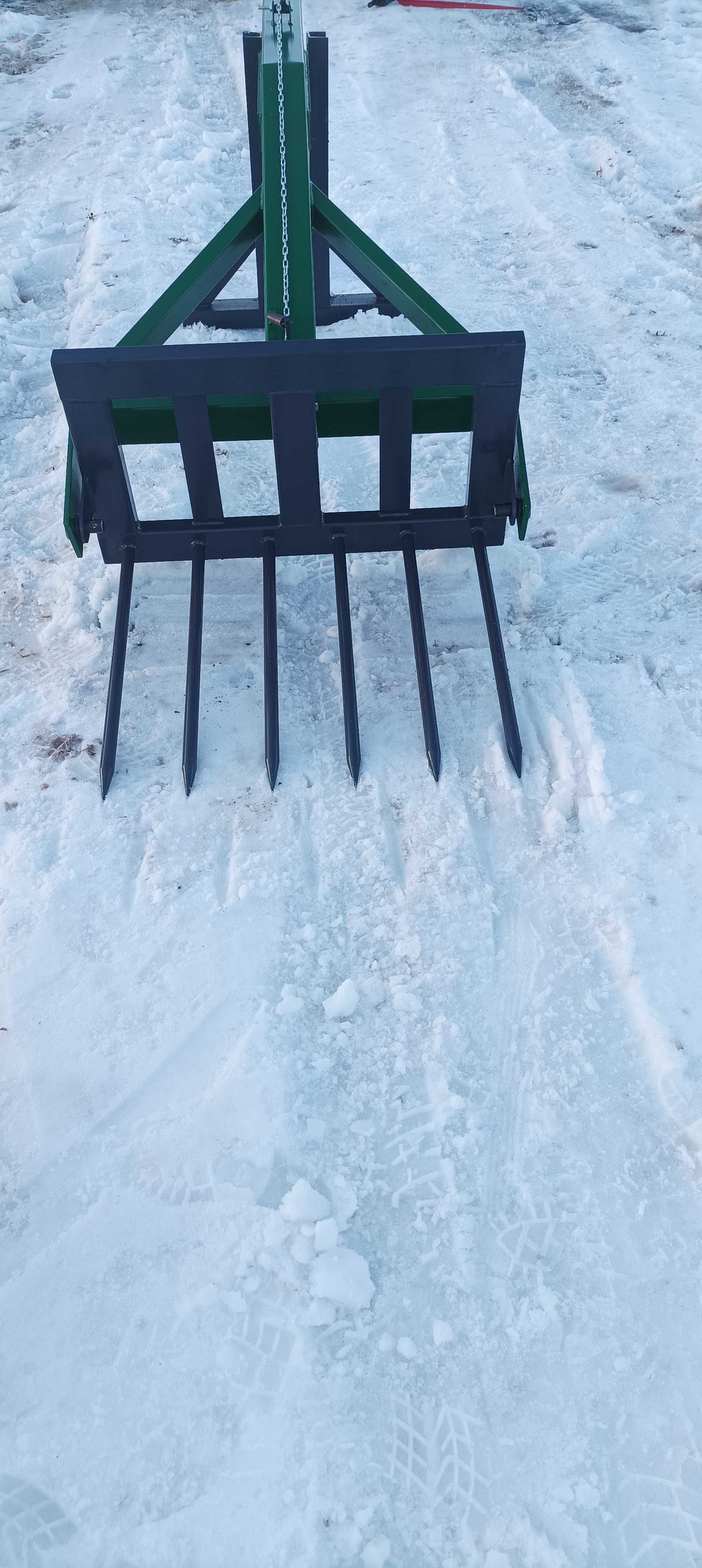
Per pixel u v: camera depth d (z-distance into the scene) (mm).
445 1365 1633
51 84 6188
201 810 2432
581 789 2459
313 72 3516
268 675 2547
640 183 5027
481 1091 1954
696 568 3045
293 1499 1500
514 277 4406
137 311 4160
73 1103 1935
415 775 2508
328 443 3551
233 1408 1585
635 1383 1611
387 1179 1842
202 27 6898
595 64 6250
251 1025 2035
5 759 2561
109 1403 1594
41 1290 1710
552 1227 1780
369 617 2908
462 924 2201
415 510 2701
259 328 4109
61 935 2191
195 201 4969
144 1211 1793
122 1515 1489
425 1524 1486
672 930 2168
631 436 3549
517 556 3061
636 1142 1884
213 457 2521
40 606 2994
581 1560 1450
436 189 5055
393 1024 2055
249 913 2225
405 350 2311
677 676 2734
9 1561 1451
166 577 3016
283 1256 1732
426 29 6801
